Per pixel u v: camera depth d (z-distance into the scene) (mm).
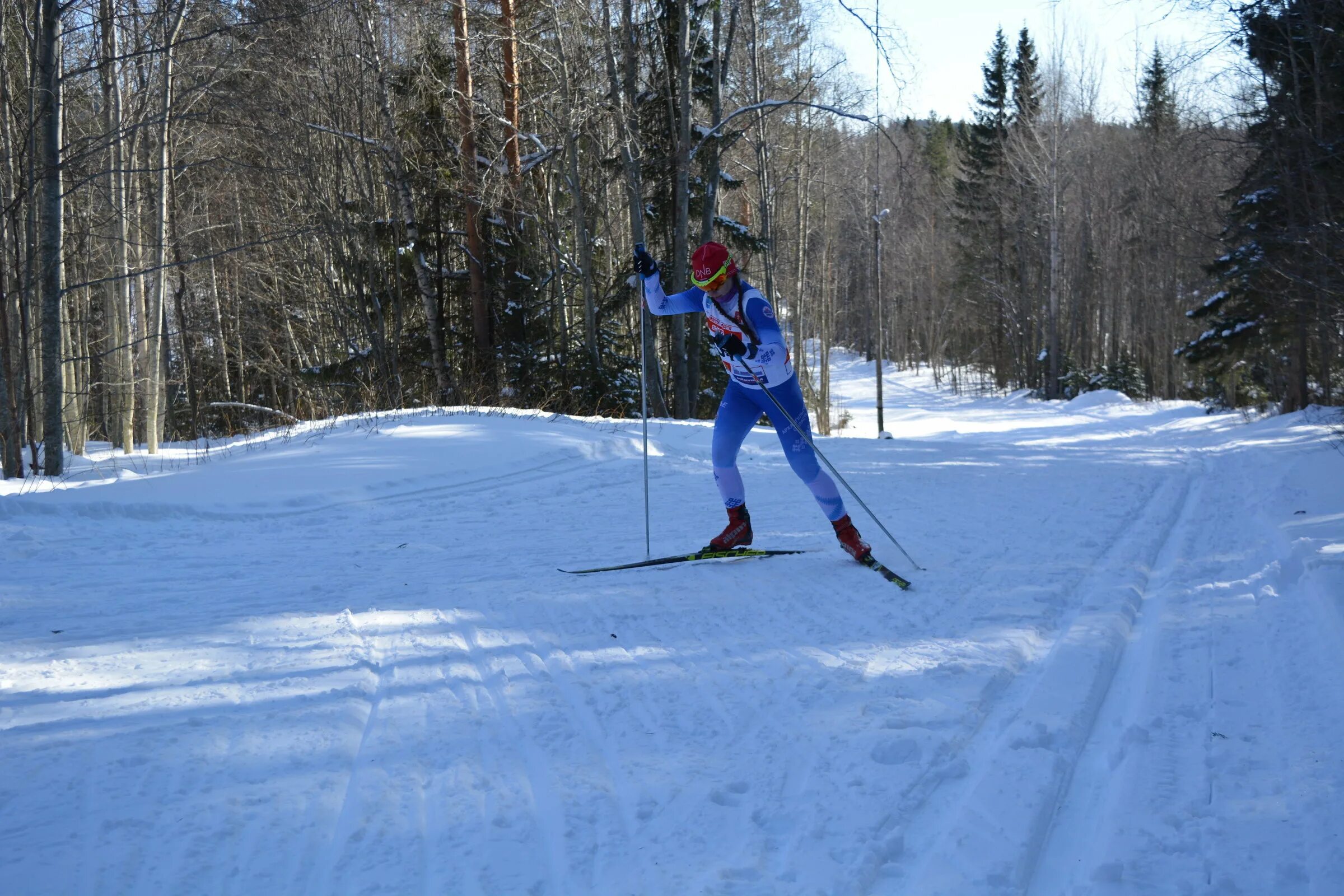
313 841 2375
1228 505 8398
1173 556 6066
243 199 24750
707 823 2447
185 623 4457
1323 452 11602
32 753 2887
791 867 2219
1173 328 40062
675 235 19141
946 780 2721
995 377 53094
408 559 6160
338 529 7406
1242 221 19016
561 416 13734
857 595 4930
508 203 21344
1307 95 13633
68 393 14859
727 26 21688
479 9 20156
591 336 21250
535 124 22250
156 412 15625
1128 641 4184
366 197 21047
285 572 5750
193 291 27844
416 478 9203
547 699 3406
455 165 21766
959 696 3342
